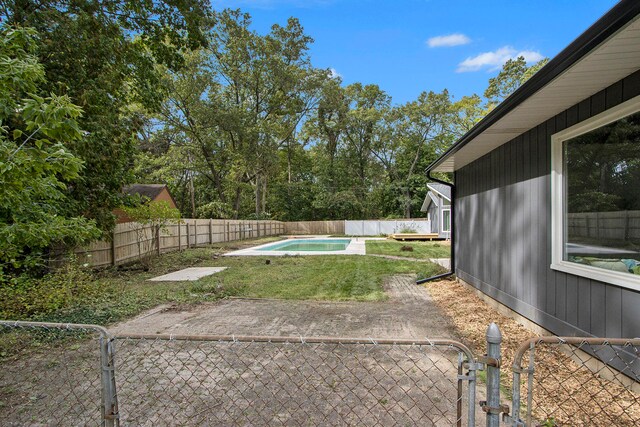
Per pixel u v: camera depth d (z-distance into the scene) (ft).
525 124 12.58
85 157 23.00
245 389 8.93
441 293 20.74
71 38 21.97
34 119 8.46
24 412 8.00
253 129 74.18
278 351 11.50
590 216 9.91
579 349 10.16
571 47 6.70
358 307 17.71
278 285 23.58
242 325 14.89
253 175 92.63
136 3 27.68
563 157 11.21
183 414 7.81
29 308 15.30
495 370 5.13
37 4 22.34
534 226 12.87
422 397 8.41
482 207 18.66
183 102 70.69
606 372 9.12
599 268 9.41
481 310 16.71
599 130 9.45
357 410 7.86
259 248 53.57
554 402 7.98
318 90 93.30
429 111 100.99
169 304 18.74
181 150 76.23
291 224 97.09
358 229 92.68
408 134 104.88
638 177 8.11
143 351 11.71
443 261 35.19
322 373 9.79
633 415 7.37
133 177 31.32
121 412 7.93
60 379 9.70
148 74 30.14
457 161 20.54
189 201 94.53
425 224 83.82
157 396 8.63
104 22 25.40
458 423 5.44
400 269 30.19
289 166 112.37
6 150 8.08
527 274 13.48
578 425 7.07
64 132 8.66
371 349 11.54
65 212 22.45
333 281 24.86
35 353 11.57
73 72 22.58
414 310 16.98
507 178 15.28
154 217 37.09
